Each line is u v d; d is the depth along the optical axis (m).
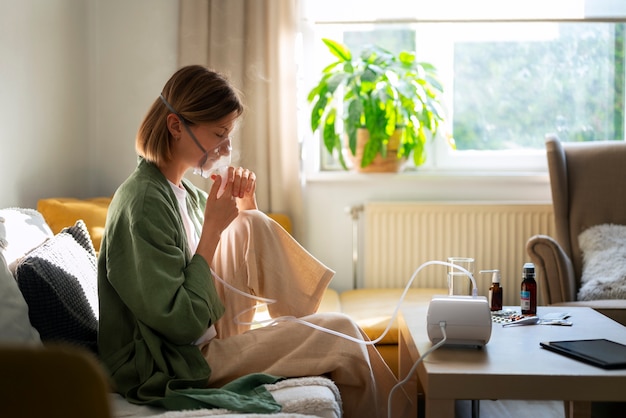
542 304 3.58
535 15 3.82
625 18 3.81
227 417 1.62
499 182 3.87
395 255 3.78
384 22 3.82
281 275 2.22
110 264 1.96
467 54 4.01
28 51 2.95
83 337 2.01
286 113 3.66
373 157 3.78
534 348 1.97
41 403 0.95
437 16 3.82
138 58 3.75
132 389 1.88
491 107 4.04
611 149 3.53
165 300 1.88
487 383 1.74
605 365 1.77
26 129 2.93
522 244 3.75
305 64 3.93
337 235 3.88
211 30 3.62
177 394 1.78
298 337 2.04
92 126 3.72
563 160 3.49
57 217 2.83
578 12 3.82
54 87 3.22
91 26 3.70
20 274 1.90
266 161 3.67
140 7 3.74
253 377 1.86
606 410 2.83
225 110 2.06
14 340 1.72
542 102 4.03
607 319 2.34
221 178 2.10
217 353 2.00
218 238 2.05
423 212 3.75
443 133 3.87
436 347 1.87
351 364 1.99
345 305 3.22
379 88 3.71
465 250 3.76
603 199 3.45
